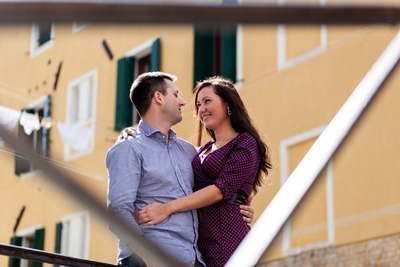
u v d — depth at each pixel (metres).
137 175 4.77
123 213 4.61
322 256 13.43
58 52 25.06
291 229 2.45
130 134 4.99
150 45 21.95
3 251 4.19
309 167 2.53
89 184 2.07
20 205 25.06
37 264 22.05
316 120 17.77
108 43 23.50
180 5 2.12
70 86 24.56
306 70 18.11
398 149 14.19
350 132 2.65
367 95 2.76
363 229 14.14
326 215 13.95
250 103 18.98
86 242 23.50
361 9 2.46
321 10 2.40
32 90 25.58
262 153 5.28
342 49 17.48
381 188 14.42
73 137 23.50
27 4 1.91
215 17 2.22
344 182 14.47
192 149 5.24
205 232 5.03
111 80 23.27
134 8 2.04
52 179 2.03
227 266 2.40
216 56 20.14
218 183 4.95
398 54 2.87
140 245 2.48
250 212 5.12
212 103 5.25
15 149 1.99
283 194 2.48
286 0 2.41
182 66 20.86
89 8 1.98
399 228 14.16
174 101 5.10
